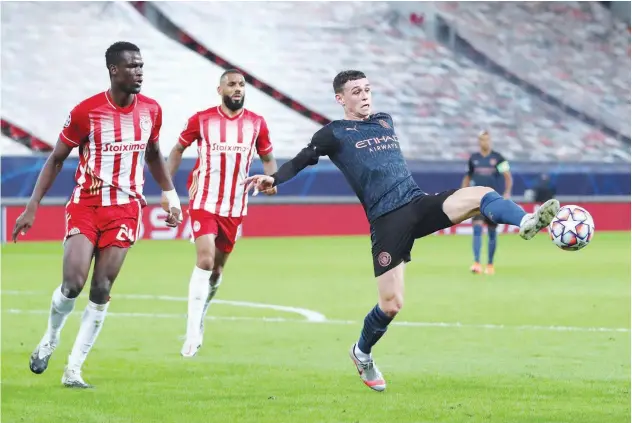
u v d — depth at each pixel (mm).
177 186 72125
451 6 97625
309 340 30344
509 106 95125
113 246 22984
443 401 21609
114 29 87500
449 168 78375
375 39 94375
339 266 53875
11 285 45375
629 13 103250
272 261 56656
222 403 21453
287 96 89000
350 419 19906
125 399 21859
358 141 22391
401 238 21703
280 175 22312
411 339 30531
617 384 23516
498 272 51719
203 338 30719
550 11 101125
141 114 22969
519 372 25062
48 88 83688
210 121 30391
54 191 70500
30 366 23750
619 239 74875
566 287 45062
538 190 80062
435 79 94438
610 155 95312
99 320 23188
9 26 85250
